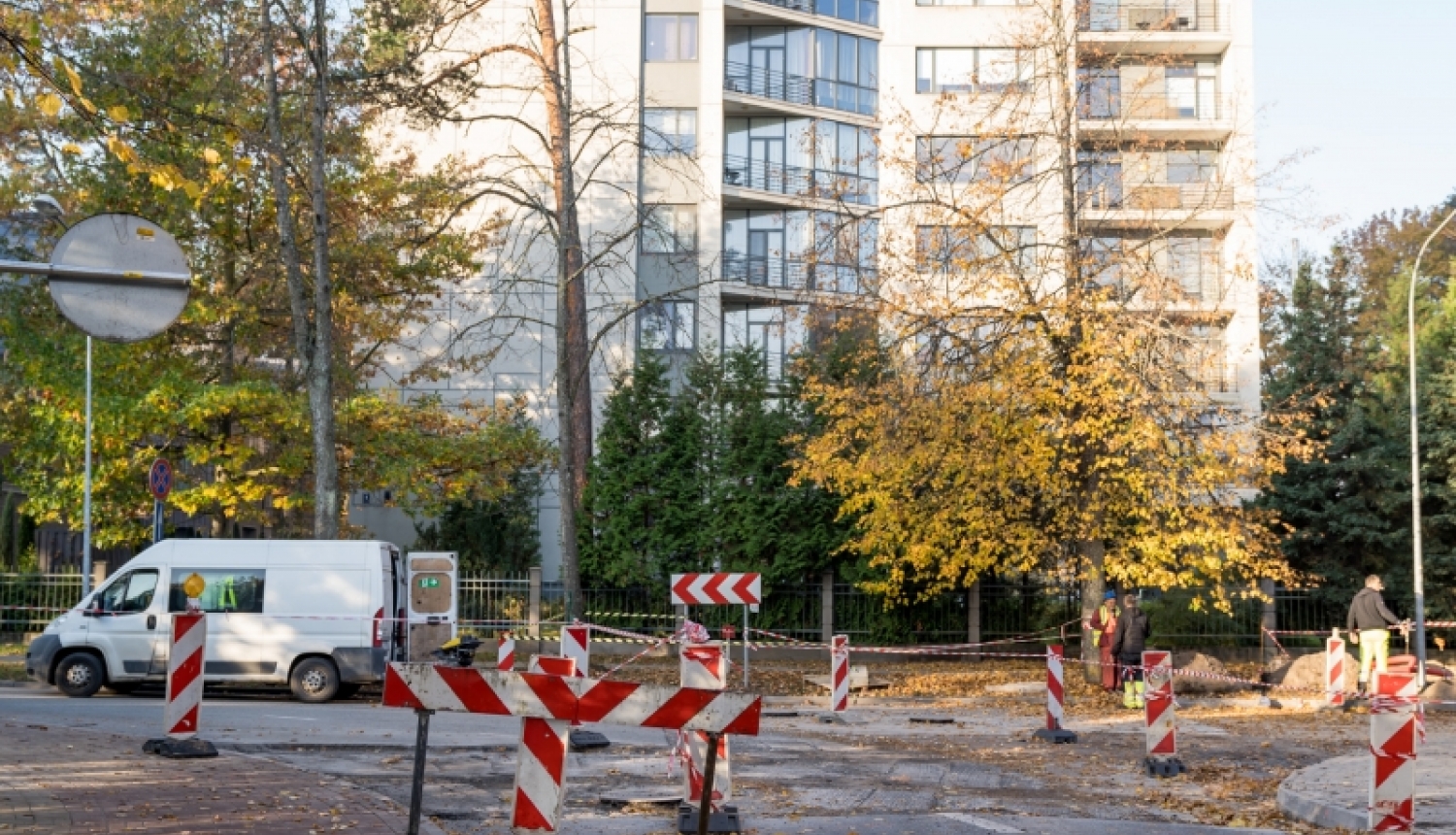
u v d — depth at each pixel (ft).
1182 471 90.07
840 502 110.52
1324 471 119.96
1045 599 112.47
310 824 31.12
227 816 31.78
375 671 70.08
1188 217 90.79
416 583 81.61
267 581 70.59
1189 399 89.71
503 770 43.42
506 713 25.55
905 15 157.28
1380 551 119.85
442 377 116.16
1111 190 92.84
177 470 108.17
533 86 98.37
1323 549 119.96
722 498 111.45
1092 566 91.66
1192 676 82.33
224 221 103.71
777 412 113.60
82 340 98.84
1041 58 92.89
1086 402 85.05
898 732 61.26
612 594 112.78
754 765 47.09
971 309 88.63
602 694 25.32
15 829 29.30
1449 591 119.96
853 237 93.30
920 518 94.27
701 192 147.43
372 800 34.91
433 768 43.55
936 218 91.20
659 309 106.73
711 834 32.96
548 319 142.92
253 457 108.99
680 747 40.27
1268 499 119.96
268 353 117.29
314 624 70.28
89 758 40.86
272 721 55.67
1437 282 205.26
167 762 40.45
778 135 156.25
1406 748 34.88
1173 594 112.47
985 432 88.38
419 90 91.86
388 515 144.15
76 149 28.71
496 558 134.51
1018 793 42.11
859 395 92.58
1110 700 80.02
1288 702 78.07
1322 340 123.34
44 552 143.02
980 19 156.15
